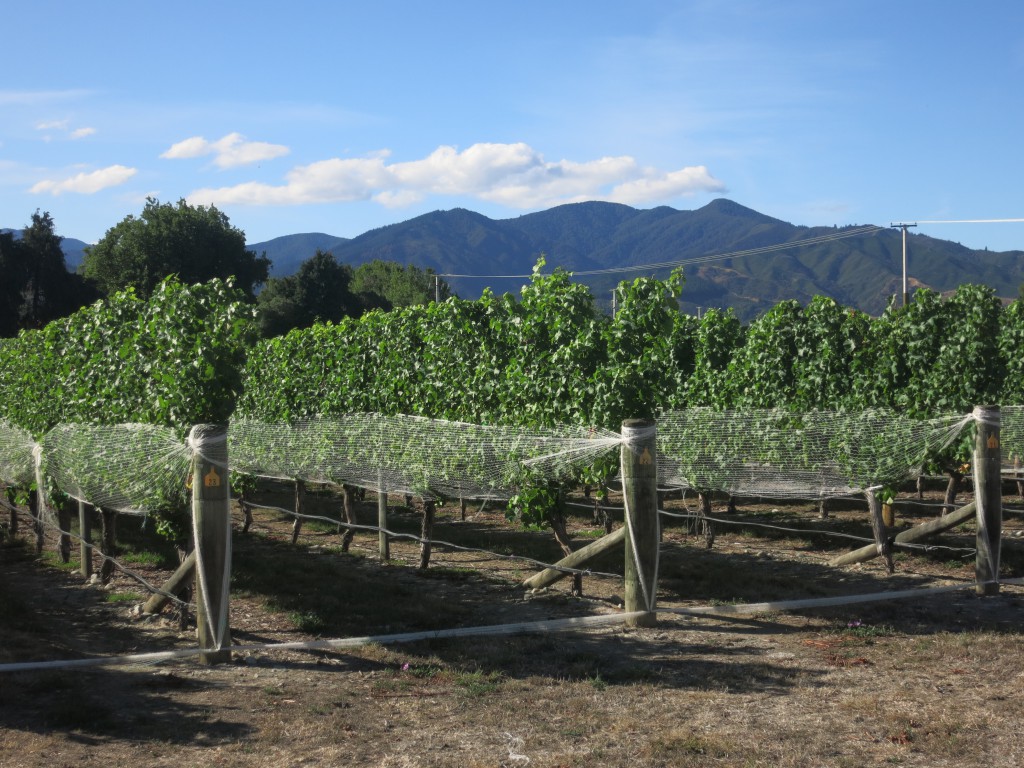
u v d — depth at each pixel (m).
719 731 5.46
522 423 10.41
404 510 17.78
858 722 5.56
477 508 17.59
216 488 7.24
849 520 15.05
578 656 7.21
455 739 5.45
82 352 11.73
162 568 12.00
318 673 6.95
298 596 9.85
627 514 8.23
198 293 9.43
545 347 10.36
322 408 14.55
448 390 11.84
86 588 10.77
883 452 10.52
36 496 14.63
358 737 5.51
